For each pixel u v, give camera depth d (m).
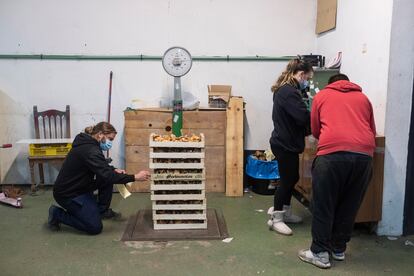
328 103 2.55
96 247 2.87
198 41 4.47
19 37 4.32
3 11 4.27
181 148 3.05
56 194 3.08
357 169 2.45
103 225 3.29
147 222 3.33
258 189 4.20
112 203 3.89
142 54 4.45
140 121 4.16
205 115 4.16
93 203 3.15
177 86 3.99
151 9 4.38
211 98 4.26
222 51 4.50
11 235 3.08
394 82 2.93
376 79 3.11
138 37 4.42
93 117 4.52
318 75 3.85
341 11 3.79
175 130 3.88
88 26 4.36
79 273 2.49
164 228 3.16
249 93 4.59
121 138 4.56
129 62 4.45
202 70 4.52
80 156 3.04
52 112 4.40
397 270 2.56
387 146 2.99
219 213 3.60
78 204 3.08
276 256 2.74
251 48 4.51
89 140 3.11
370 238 3.06
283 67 4.54
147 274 2.49
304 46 4.54
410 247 2.91
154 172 3.07
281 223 3.15
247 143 4.67
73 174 3.06
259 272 2.52
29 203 3.86
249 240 3.00
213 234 3.07
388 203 3.06
